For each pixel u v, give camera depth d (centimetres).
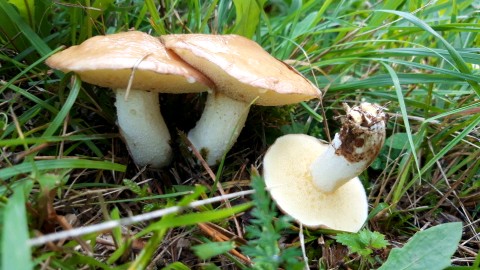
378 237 14
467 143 20
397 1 22
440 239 13
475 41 24
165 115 19
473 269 13
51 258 11
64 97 17
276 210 16
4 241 8
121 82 14
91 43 14
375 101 22
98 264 11
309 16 24
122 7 19
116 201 14
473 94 20
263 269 11
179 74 13
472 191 19
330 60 21
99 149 17
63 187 14
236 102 16
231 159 19
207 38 15
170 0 22
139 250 13
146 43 14
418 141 18
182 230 15
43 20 18
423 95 23
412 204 18
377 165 20
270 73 14
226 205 15
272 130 20
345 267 15
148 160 17
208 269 12
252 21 21
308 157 17
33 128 16
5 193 12
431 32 18
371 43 24
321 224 15
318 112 22
